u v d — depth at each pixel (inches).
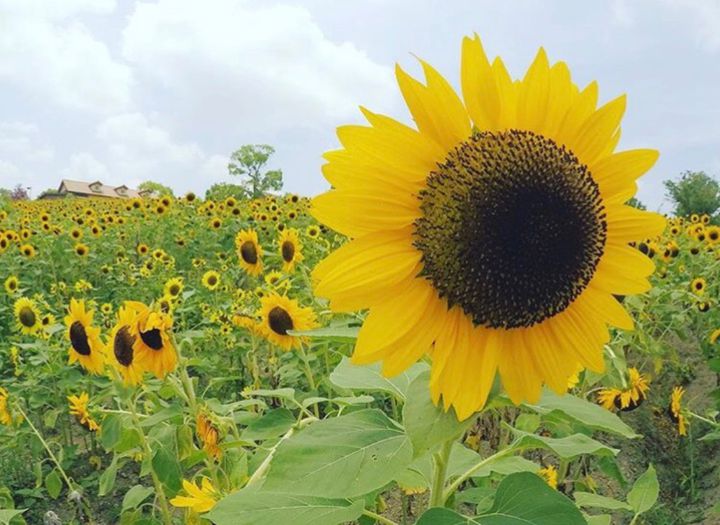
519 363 75.5
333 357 214.1
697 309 375.9
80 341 218.7
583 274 75.9
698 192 1713.8
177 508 207.3
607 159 78.3
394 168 71.1
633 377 210.5
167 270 528.4
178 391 167.2
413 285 72.1
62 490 242.7
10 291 424.2
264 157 1565.0
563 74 75.9
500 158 73.1
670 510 229.1
